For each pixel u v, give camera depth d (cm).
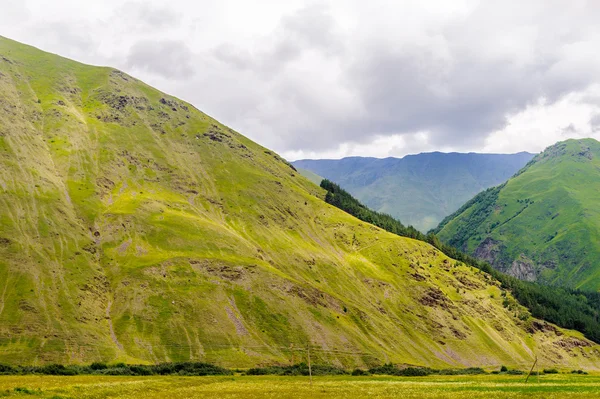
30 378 9312
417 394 8194
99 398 6919
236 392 8138
